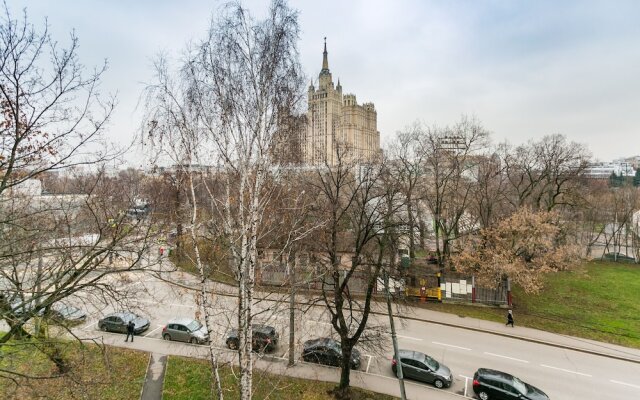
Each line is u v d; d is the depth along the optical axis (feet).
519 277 97.30
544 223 105.81
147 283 100.58
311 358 69.46
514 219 103.65
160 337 77.10
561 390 63.77
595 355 76.54
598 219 178.91
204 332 75.20
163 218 48.19
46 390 49.16
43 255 41.42
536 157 134.31
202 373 61.41
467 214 146.20
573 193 140.77
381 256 62.08
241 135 33.78
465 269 108.58
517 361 73.36
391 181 83.35
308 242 60.80
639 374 69.36
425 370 64.54
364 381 64.59
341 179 68.54
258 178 34.45
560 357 75.46
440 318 93.81
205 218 41.63
